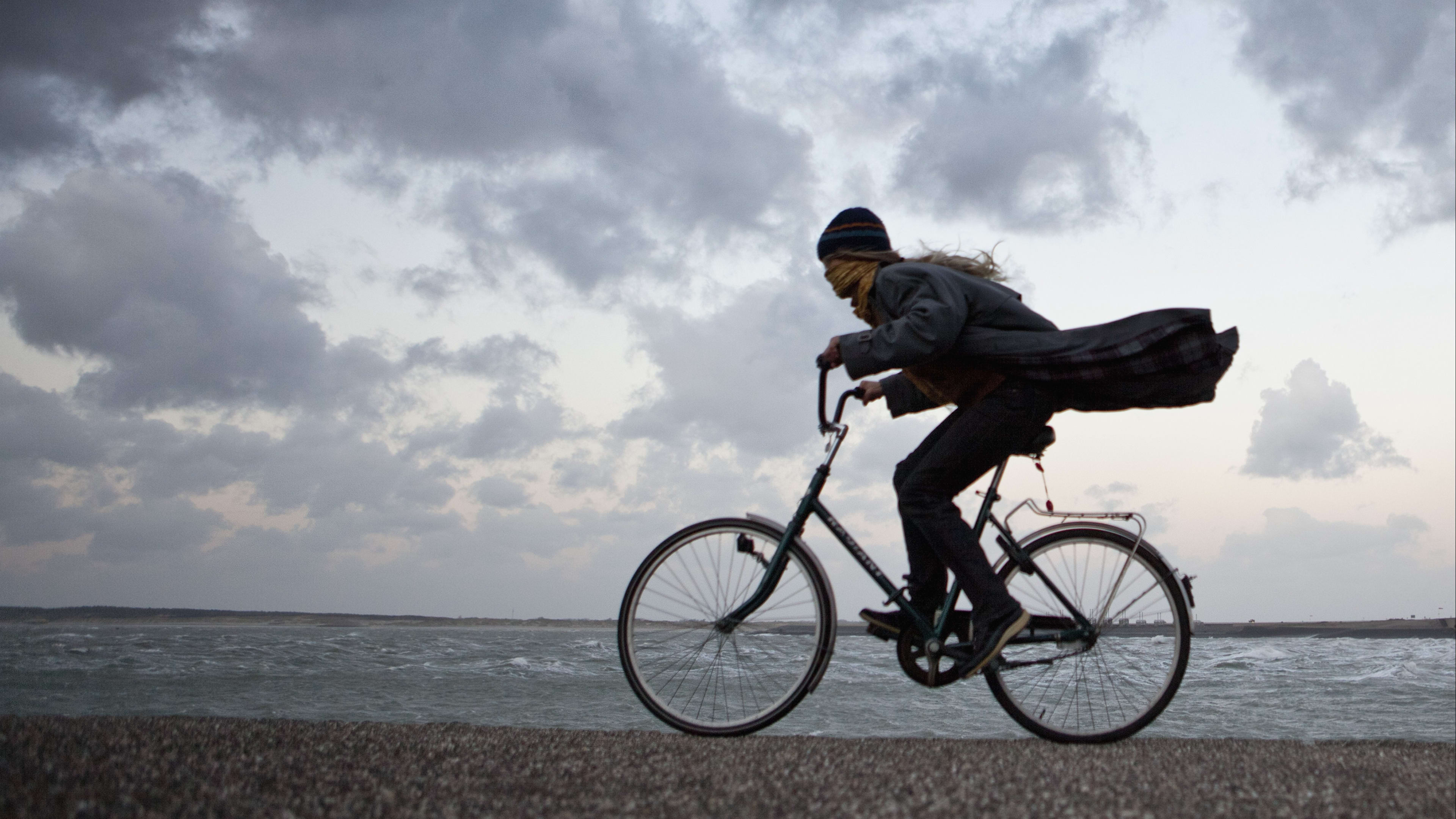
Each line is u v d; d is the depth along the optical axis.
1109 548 2.82
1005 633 2.55
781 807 1.77
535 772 2.08
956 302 2.53
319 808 1.68
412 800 1.78
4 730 2.25
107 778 1.81
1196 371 2.46
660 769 2.13
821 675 2.78
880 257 2.74
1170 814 1.72
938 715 6.26
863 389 2.85
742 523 2.90
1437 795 1.89
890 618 2.79
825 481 2.84
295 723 2.69
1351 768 2.17
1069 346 2.49
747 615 2.85
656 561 2.93
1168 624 2.79
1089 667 2.77
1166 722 6.24
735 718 2.81
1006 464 2.72
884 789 1.92
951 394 2.66
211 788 1.79
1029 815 1.72
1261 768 2.16
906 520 2.75
